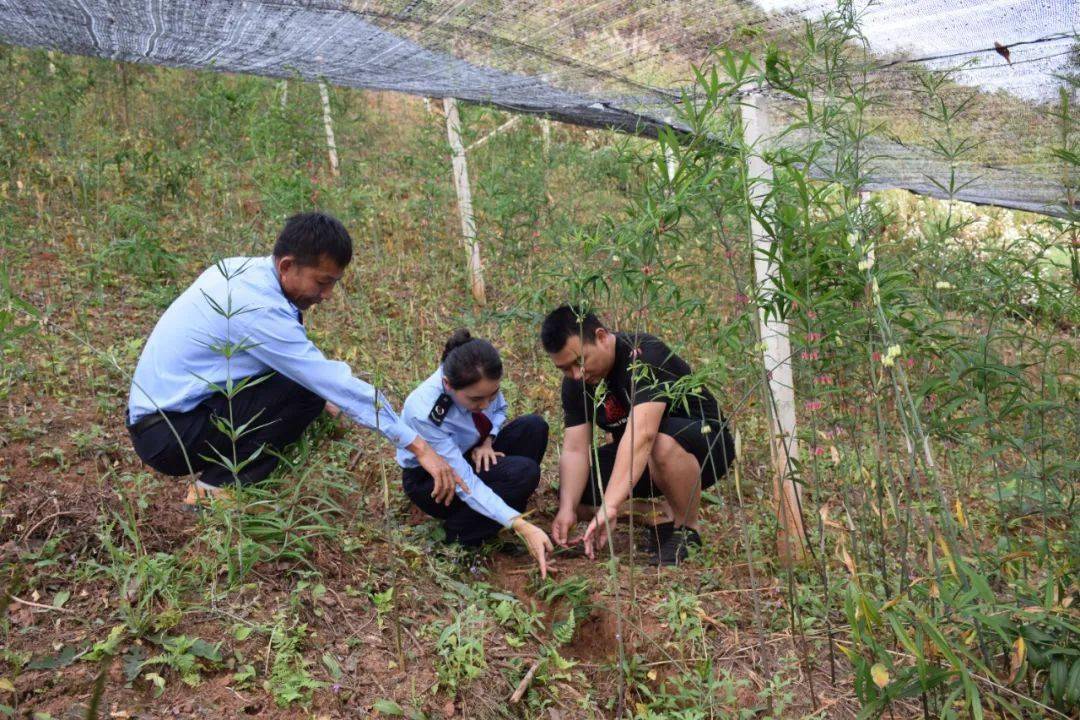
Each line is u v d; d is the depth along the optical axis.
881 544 2.70
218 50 4.88
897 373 2.29
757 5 3.36
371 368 4.66
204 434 3.09
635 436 3.21
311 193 4.87
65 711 2.15
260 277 3.02
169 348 3.03
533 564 3.44
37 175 6.46
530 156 6.25
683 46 3.90
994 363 2.39
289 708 2.34
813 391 2.54
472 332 5.59
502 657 2.78
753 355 2.67
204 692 2.33
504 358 5.39
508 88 5.14
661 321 4.79
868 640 2.15
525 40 4.18
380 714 2.38
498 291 6.54
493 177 6.07
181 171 6.53
